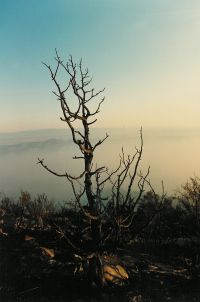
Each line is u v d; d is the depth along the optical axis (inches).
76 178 460.1
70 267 523.8
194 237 645.3
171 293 471.8
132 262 553.9
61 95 472.1
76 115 473.1
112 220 470.0
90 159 473.4
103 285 479.2
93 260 481.4
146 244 614.9
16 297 456.8
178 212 673.6
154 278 514.9
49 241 572.1
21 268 519.2
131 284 495.2
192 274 534.0
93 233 476.7
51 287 476.7
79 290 468.4
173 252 614.9
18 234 625.6
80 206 458.0
